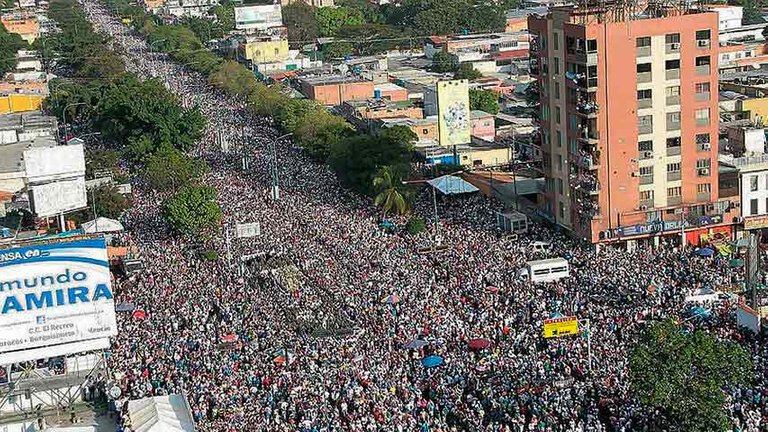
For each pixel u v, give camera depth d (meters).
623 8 150.12
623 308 116.44
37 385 81.25
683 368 86.25
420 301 123.31
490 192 180.38
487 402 94.56
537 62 162.38
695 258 140.25
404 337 110.75
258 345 112.44
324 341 111.94
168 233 170.25
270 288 135.50
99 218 161.00
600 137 149.62
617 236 151.25
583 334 107.25
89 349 77.50
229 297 131.62
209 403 96.38
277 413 93.75
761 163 156.12
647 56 148.50
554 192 162.00
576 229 155.12
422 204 178.62
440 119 193.75
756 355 100.00
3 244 76.25
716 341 90.19
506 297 123.06
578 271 135.12
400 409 92.94
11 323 75.38
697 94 151.38
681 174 153.38
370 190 180.75
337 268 142.38
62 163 107.12
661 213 153.00
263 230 166.62
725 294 117.19
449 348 107.38
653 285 123.25
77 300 76.69
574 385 94.69
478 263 140.38
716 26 149.88
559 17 153.62
